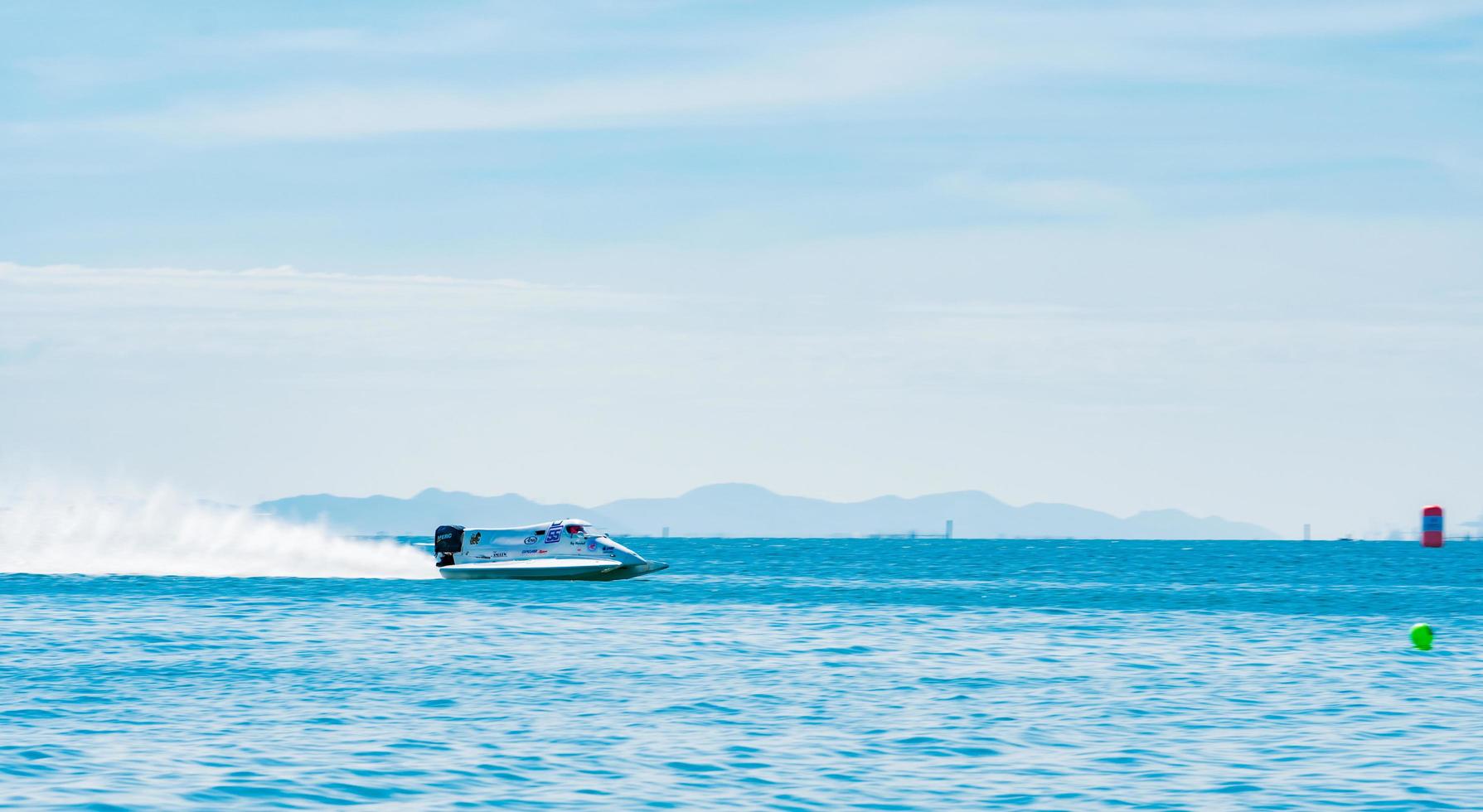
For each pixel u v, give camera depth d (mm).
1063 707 58156
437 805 39000
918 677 67938
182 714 53469
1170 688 64500
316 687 61938
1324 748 48750
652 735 50344
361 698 58719
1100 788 42094
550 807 38906
